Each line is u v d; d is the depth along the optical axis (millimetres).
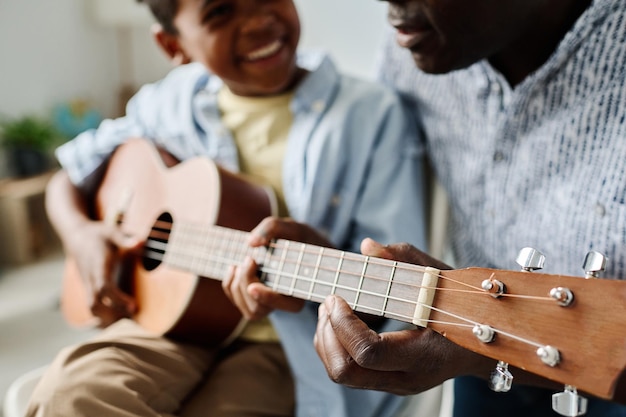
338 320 572
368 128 971
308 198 955
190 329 916
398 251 627
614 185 675
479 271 534
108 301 998
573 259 749
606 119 691
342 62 1800
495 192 828
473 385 925
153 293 962
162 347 901
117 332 948
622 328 448
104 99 2908
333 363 583
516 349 496
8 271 2332
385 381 588
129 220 1073
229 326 917
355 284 630
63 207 1162
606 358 451
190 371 894
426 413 901
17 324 1913
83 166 1203
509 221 821
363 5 1727
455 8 654
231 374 912
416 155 973
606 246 699
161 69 2855
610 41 674
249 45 944
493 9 662
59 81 2666
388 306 591
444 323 546
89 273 1021
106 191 1168
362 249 635
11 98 2469
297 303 779
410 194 949
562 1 712
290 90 1042
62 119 2613
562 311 477
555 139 741
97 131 1262
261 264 772
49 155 2625
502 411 905
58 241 2604
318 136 969
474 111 846
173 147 1121
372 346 552
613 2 661
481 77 810
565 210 739
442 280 559
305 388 878
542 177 766
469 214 905
